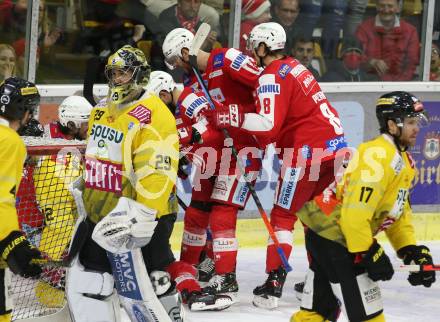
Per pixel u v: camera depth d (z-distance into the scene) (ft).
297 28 65.57
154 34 62.03
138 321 37.93
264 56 50.08
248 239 62.90
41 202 43.75
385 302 51.83
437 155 68.44
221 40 63.82
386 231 39.55
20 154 34.91
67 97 56.03
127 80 36.81
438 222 68.54
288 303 51.21
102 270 37.29
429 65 69.56
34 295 43.78
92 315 37.45
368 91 67.05
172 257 40.47
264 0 64.28
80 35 60.34
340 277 36.99
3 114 35.96
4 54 59.00
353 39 67.21
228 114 48.39
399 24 68.23
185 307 49.39
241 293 52.54
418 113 37.27
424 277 38.11
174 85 51.29
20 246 34.19
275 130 48.44
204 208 51.47
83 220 37.32
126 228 35.63
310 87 49.75
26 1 58.39
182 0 62.03
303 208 37.78
